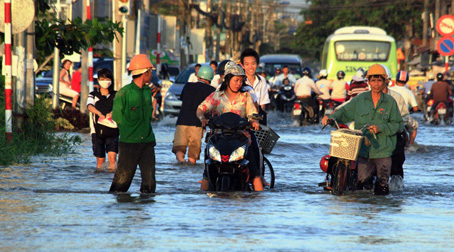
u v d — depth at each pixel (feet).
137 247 46.70
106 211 60.08
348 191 74.79
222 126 71.10
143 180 71.67
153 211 60.39
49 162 98.99
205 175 75.31
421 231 53.62
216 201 66.28
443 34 246.68
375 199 69.87
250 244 47.93
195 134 102.12
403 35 653.71
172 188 77.00
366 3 654.12
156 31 251.19
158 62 254.88
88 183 78.84
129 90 70.33
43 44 117.70
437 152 124.26
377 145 73.15
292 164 105.40
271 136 77.71
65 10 164.25
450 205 66.59
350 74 312.50
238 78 73.51
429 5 544.21
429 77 240.94
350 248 47.34
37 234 50.55
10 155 96.94
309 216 59.21
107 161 101.91
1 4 104.83
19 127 111.55
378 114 73.56
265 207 63.46
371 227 54.80
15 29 105.50
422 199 70.33
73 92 172.14
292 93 231.91
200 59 433.07
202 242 48.34
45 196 68.28
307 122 202.90
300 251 46.11
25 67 112.57
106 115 91.50
